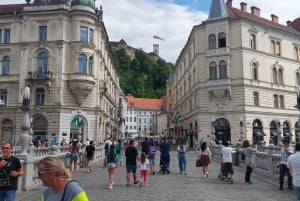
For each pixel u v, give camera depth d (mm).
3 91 43125
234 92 43875
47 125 40688
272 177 16328
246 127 42719
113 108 69062
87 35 43281
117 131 78250
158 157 34094
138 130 137250
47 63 42031
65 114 41156
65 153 20125
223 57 44312
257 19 50500
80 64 42344
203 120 45062
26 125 13469
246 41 44875
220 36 45281
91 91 43156
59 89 41094
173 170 20781
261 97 45062
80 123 42031
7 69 43594
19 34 43594
